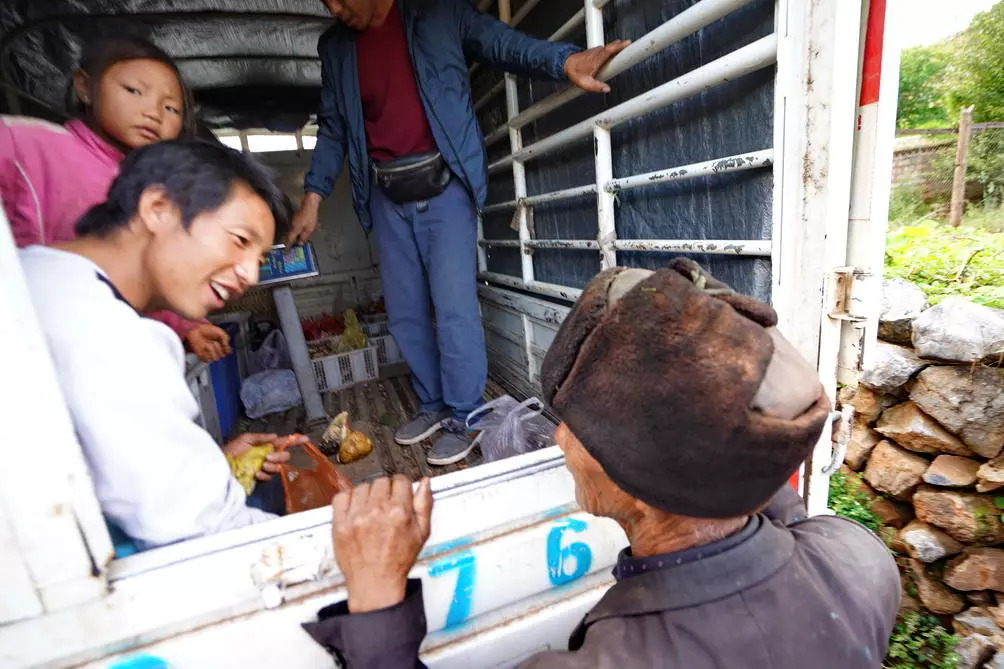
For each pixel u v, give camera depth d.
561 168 2.14
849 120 0.99
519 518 0.93
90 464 0.74
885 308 3.70
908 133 6.99
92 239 0.86
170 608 0.73
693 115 1.39
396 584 0.68
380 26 1.81
